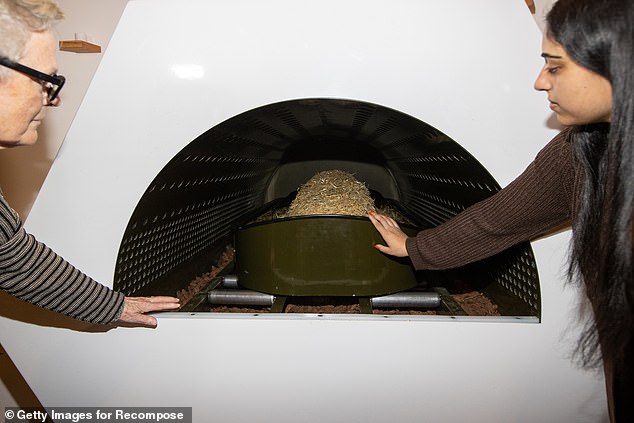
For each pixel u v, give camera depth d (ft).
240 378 3.01
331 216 3.28
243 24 2.87
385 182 5.54
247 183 5.19
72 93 5.15
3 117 2.32
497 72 2.80
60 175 3.03
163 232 3.65
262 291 3.51
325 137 5.26
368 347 2.90
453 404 2.97
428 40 2.81
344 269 3.33
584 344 2.39
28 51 2.28
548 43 1.92
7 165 5.24
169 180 3.30
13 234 2.47
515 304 3.31
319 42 2.84
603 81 1.82
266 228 3.41
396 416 3.01
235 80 2.89
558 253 2.84
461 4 2.81
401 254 3.16
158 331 3.01
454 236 2.86
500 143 2.83
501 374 2.91
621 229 1.85
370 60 2.82
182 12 2.91
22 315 3.12
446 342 2.89
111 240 3.04
